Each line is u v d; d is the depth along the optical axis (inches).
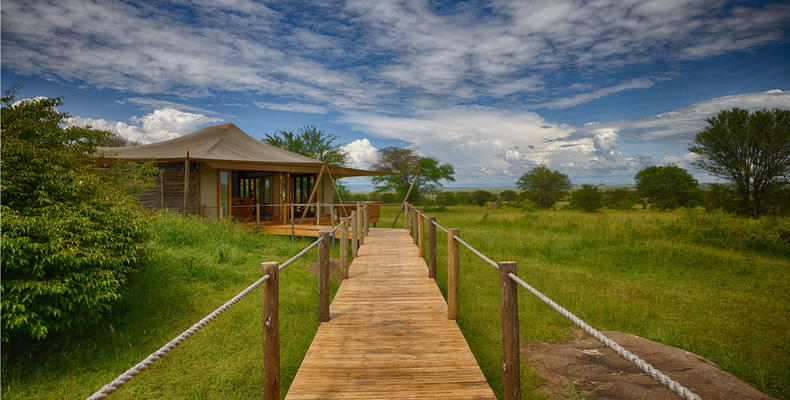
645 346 190.4
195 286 285.3
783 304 290.2
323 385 129.6
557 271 390.3
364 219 510.3
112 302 235.8
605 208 1316.4
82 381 172.9
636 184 1439.5
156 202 534.3
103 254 206.8
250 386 171.2
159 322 230.2
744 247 493.4
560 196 1707.7
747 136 732.7
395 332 179.2
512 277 108.5
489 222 800.9
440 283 346.0
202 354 199.0
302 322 241.6
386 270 315.9
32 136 242.5
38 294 184.5
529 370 178.9
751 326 247.6
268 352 117.6
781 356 205.3
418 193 1462.8
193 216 502.3
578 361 181.5
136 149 616.7
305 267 373.4
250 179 738.8
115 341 206.8
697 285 344.5
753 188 751.1
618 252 476.7
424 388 127.3
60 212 205.6
